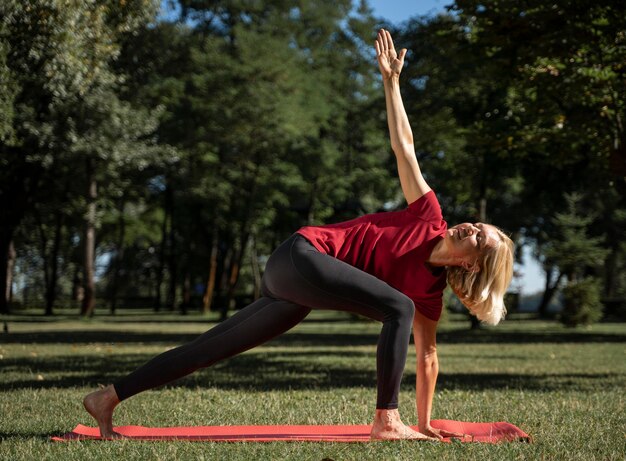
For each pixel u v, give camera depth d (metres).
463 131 12.98
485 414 5.30
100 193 32.56
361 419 5.00
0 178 27.27
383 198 35.25
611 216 35.66
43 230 38.06
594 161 13.23
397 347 3.75
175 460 3.42
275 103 27.38
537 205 28.28
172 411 5.36
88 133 22.91
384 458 3.42
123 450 3.63
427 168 30.61
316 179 33.00
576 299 25.42
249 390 7.07
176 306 49.44
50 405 5.65
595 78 10.52
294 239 3.84
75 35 11.12
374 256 3.82
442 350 14.93
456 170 24.67
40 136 21.16
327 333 22.00
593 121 11.52
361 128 34.47
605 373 9.89
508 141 12.22
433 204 3.86
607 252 27.14
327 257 3.74
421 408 4.18
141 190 38.44
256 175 30.02
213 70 28.14
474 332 23.22
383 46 4.07
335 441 3.93
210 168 31.22
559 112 11.91
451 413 5.35
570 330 24.67
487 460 3.45
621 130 11.31
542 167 23.39
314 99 31.03
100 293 58.22
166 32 28.36
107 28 11.87
